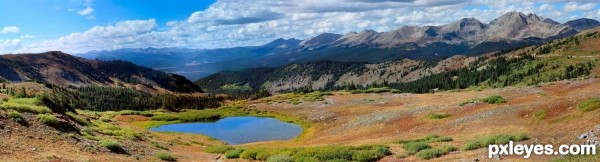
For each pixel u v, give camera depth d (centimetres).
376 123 6694
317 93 15738
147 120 11769
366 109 9281
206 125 10488
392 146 4006
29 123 3734
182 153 4494
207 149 5266
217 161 4000
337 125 7875
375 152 3494
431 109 6688
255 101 15800
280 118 10638
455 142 3812
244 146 6206
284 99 14888
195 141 6669
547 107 4231
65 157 2858
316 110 10494
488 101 6481
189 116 12081
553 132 3225
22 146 2909
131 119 11812
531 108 4638
